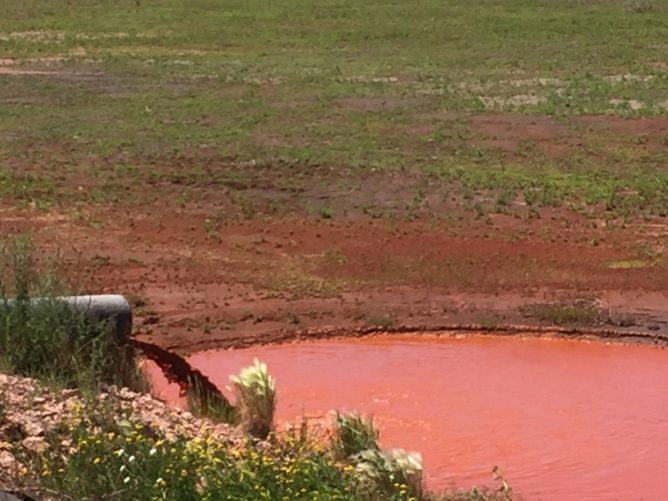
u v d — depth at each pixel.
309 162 23.02
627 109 28.08
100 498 7.58
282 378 13.78
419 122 26.83
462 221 19.30
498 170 22.53
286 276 17.09
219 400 11.36
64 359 10.55
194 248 18.12
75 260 17.39
